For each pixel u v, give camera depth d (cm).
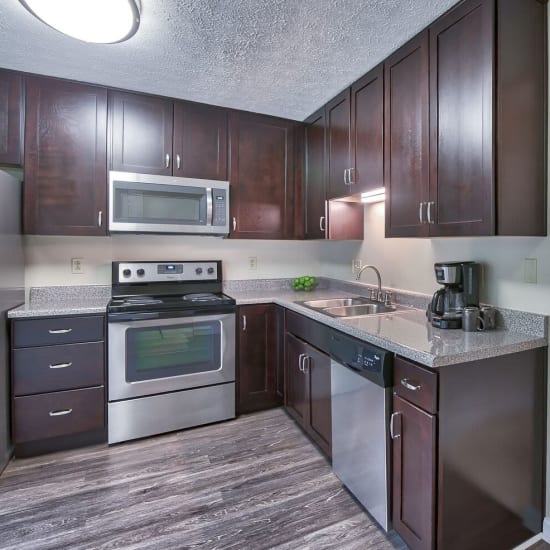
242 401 261
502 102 135
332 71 205
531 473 150
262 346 266
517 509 147
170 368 236
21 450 209
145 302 238
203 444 225
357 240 278
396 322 181
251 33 168
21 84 213
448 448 128
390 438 146
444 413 126
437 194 158
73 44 179
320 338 205
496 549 142
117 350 221
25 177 215
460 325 165
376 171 199
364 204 269
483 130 137
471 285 169
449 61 152
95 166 229
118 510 167
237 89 230
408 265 228
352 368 167
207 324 245
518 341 143
